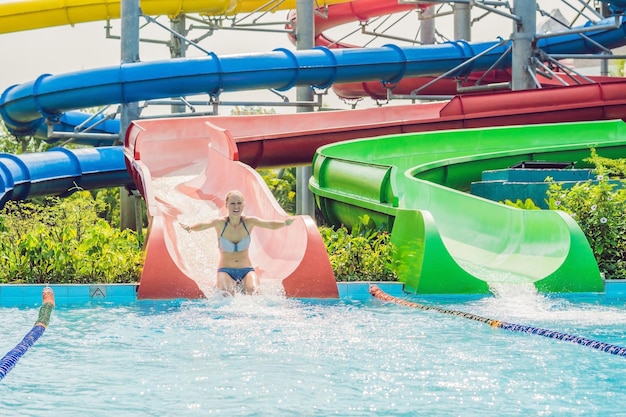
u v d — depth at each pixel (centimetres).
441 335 1394
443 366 1152
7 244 2097
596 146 3212
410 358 1206
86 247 2050
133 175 3125
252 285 1867
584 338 1330
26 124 4769
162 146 3509
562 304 1758
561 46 5247
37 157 3941
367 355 1229
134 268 2039
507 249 2094
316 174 2966
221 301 1791
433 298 1845
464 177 3069
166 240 1953
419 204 2397
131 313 1628
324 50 4528
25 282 1969
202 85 4191
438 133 3291
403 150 3238
